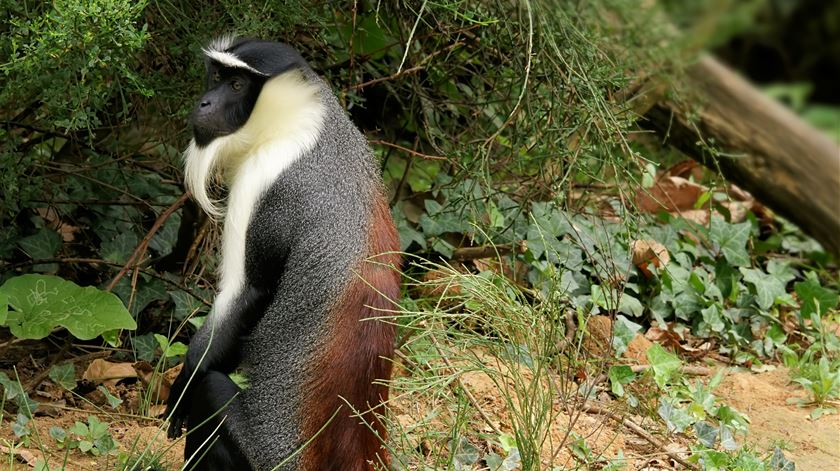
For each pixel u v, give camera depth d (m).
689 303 7.43
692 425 6.04
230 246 4.76
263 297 4.75
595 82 6.38
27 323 5.56
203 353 4.71
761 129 8.48
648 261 7.40
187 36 5.85
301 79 4.82
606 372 6.50
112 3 4.77
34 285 5.66
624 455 5.70
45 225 6.62
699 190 8.66
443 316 4.95
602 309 7.22
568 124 6.45
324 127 4.82
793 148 8.50
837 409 6.50
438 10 6.49
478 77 7.14
